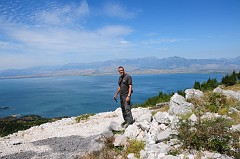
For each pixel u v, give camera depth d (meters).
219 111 11.29
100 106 91.81
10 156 12.67
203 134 7.70
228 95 13.23
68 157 11.24
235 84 31.39
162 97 26.17
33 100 122.75
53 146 14.09
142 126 10.17
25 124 49.00
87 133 16.61
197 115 10.72
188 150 7.57
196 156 7.09
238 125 8.89
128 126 10.76
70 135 16.66
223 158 6.89
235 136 7.77
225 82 31.89
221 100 12.36
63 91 165.50
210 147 7.50
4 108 100.06
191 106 11.77
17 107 101.75
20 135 19.59
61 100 115.69
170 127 9.52
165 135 8.74
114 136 10.65
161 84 176.88
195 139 7.66
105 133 10.95
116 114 22.83
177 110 11.53
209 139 7.58
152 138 9.37
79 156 10.73
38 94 153.38
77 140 14.85
